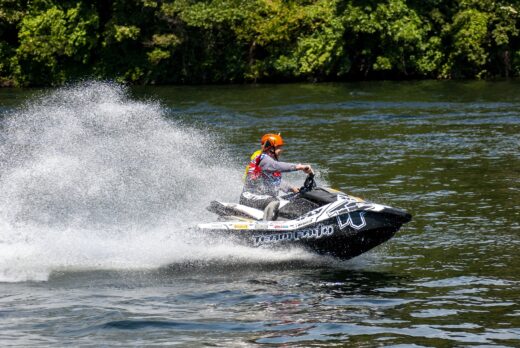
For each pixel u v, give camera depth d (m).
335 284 14.82
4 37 67.38
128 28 64.88
